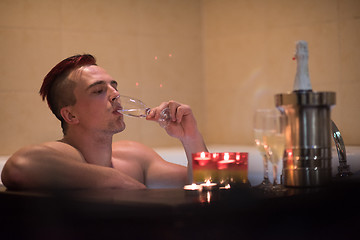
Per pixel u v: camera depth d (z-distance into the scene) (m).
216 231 1.06
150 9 3.31
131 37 3.24
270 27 3.19
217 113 3.47
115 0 3.18
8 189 1.50
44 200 1.24
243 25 3.32
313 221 1.26
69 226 1.19
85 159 1.85
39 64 2.96
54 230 1.22
